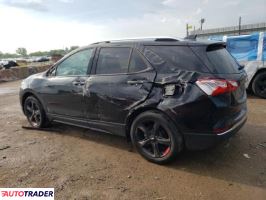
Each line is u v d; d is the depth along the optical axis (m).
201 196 3.14
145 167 3.86
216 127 3.43
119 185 3.41
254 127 5.34
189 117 3.48
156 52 3.86
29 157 4.29
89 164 4.00
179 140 3.65
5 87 13.63
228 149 4.34
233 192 3.20
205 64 3.50
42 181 3.56
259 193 3.16
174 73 3.62
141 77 3.86
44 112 5.55
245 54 8.04
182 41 3.76
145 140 3.97
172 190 3.27
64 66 5.04
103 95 4.23
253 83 7.96
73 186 3.42
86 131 5.45
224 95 3.42
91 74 4.51
